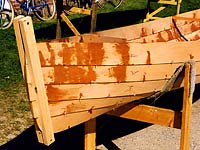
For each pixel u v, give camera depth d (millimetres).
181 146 2209
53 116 1938
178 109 3283
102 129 2959
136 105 2287
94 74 2023
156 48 2211
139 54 2150
